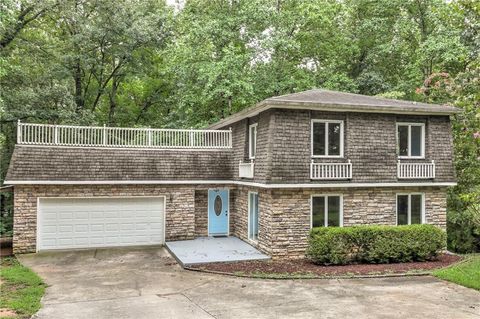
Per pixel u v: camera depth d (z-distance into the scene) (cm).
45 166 1578
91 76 2859
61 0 2312
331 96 1561
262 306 922
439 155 1559
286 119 1398
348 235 1340
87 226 1661
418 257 1403
